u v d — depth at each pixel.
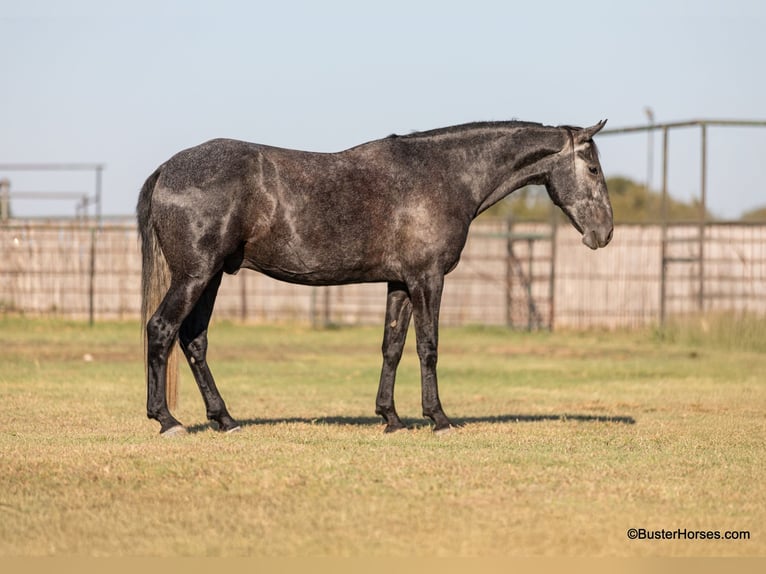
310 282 11.66
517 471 9.77
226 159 11.02
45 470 9.47
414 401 16.31
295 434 11.71
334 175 11.37
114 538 7.56
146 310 11.32
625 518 8.24
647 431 12.59
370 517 8.10
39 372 19.16
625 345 29.16
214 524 7.90
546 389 18.28
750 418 14.06
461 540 7.55
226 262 11.47
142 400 15.33
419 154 11.83
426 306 11.74
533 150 12.27
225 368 21.41
